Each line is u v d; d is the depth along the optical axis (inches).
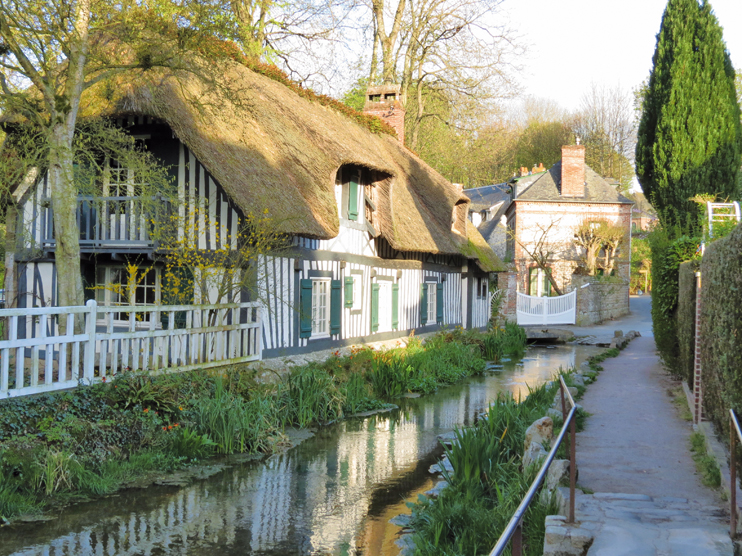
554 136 2128.4
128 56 422.6
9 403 285.0
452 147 1200.2
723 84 706.8
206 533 243.3
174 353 372.2
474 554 207.0
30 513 255.4
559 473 232.7
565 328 1080.8
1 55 349.1
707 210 433.1
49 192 478.6
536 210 1327.5
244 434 357.7
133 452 318.7
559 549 181.5
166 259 442.9
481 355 749.9
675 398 423.2
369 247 645.9
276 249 470.3
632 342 885.2
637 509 204.5
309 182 512.1
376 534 246.4
